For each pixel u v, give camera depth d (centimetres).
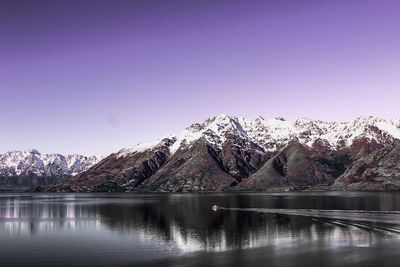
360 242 7869
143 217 13762
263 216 13350
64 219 13288
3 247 7912
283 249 7294
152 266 6294
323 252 6962
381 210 15150
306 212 14575
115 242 8356
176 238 8775
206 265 6259
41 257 6988
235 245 7806
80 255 7106
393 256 6600
